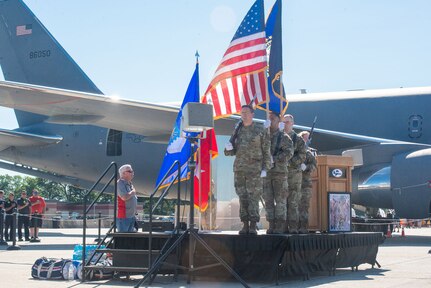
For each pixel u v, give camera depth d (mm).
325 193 10438
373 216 26875
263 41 9852
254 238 8609
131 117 23844
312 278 9203
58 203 55969
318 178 10531
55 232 33438
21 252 15312
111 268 8586
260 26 9875
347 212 10594
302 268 8852
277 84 10344
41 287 8125
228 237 8812
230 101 10172
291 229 9578
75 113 23922
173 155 10328
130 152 29594
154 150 29062
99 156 30312
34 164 32500
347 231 10562
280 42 10445
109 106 22500
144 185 30312
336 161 10617
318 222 10484
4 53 32969
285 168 9281
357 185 22844
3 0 32906
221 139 18172
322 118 25516
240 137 8898
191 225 8367
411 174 19312
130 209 10836
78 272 9141
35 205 21672
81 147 30688
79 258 10289
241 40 9992
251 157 8797
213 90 10312
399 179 19594
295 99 26484
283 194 9297
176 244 8281
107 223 53562
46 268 9102
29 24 32406
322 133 22812
